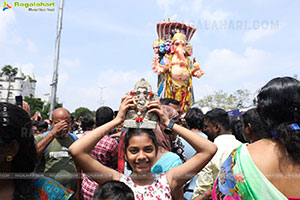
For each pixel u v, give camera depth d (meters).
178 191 1.83
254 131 1.98
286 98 1.32
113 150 3.04
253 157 1.35
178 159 2.13
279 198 1.23
